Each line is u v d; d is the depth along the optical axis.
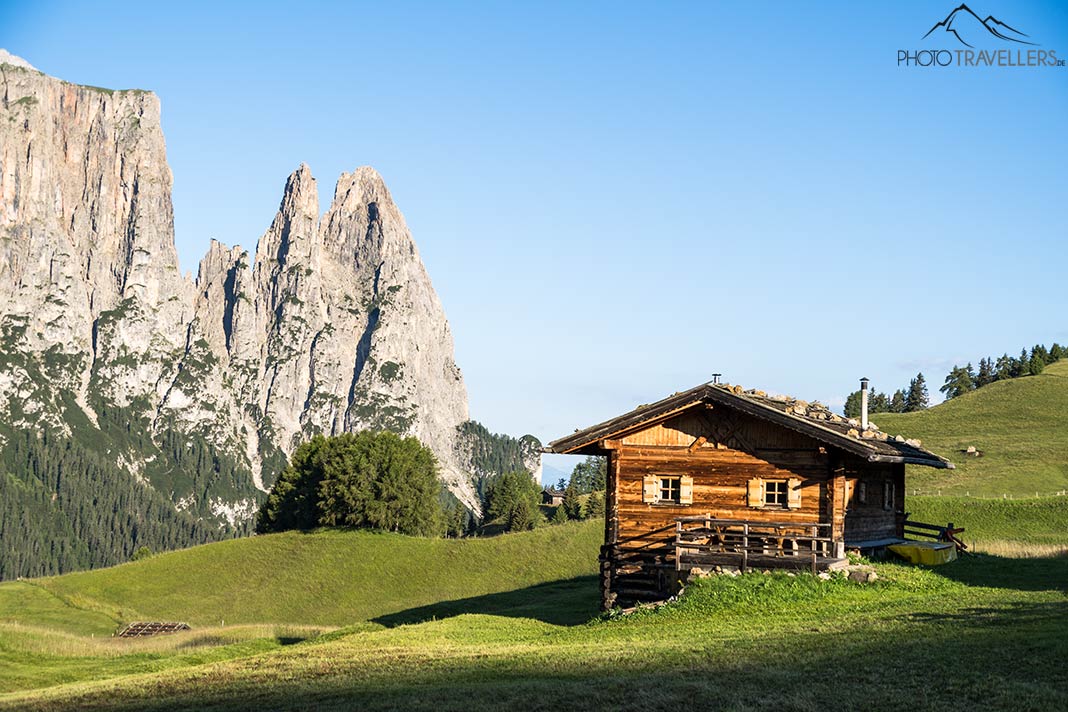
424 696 22.00
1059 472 117.25
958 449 133.25
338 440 129.12
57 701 27.55
